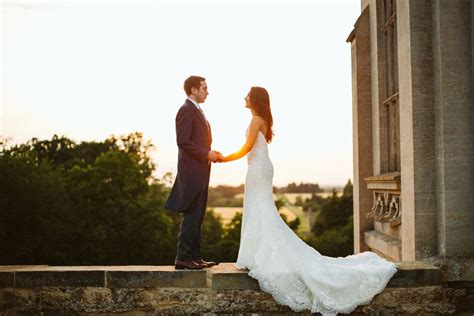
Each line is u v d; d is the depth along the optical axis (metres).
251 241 5.00
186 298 5.04
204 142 5.30
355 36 9.05
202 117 5.36
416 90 5.38
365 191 8.88
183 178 5.23
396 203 6.93
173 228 49.53
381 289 4.84
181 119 5.23
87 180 42.28
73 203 39.22
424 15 5.40
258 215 5.02
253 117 5.24
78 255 37.91
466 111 5.18
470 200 5.16
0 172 35.72
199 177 5.24
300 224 70.75
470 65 5.18
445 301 4.96
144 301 5.07
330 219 59.25
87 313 5.11
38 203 36.38
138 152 48.00
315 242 51.56
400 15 5.80
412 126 5.38
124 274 5.09
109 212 40.19
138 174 44.22
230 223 52.94
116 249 39.41
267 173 5.10
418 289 4.95
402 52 5.72
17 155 38.38
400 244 6.40
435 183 5.35
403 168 5.74
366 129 8.93
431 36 5.40
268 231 4.95
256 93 5.24
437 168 5.31
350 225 52.91
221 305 4.99
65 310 5.12
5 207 35.09
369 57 8.98
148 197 44.81
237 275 4.97
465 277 5.03
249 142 5.10
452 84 5.18
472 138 5.16
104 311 5.09
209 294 5.03
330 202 60.03
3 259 35.00
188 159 5.26
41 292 5.15
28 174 37.22
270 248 4.90
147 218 41.41
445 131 5.18
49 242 36.28
